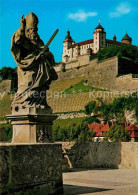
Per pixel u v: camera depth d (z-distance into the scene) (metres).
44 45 12.35
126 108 128.38
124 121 123.56
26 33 12.20
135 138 101.31
